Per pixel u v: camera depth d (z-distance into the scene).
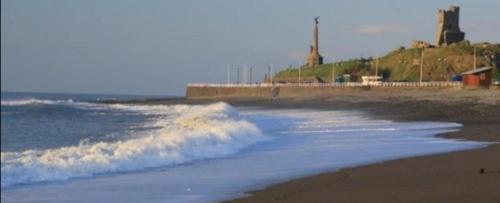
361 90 106.62
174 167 19.38
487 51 142.12
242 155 23.03
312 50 178.12
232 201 12.97
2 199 13.88
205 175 17.45
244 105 95.31
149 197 13.91
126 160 19.38
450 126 38.12
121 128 44.47
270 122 46.06
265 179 16.27
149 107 96.38
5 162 17.55
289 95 119.94
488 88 85.69
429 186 14.08
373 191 13.62
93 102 133.38
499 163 18.31
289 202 12.55
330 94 104.81
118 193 14.53
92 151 20.17
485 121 42.53
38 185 15.75
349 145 26.84
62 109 87.69
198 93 153.00
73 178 16.91
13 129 44.72
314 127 40.09
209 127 30.92
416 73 143.38
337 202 12.40
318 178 16.14
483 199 12.17
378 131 35.47
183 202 13.21
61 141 34.06
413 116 50.56
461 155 20.94
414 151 23.33
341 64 161.38
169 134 26.33
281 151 24.52
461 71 137.50
